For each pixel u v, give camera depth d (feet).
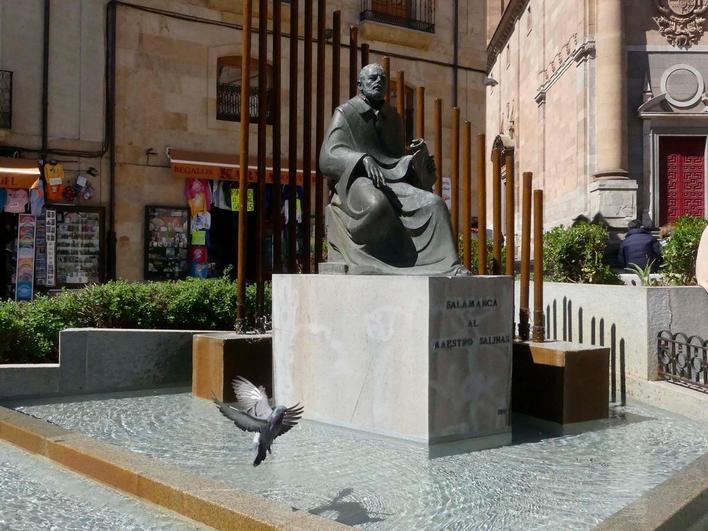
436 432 18.19
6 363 24.63
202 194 55.57
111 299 27.61
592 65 80.84
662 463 16.97
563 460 17.15
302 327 20.97
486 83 66.85
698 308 24.50
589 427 20.74
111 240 52.75
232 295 29.40
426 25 63.62
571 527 12.69
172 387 25.66
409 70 63.52
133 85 53.47
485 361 19.24
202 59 55.67
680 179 79.10
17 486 15.05
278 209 26.48
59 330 25.77
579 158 82.12
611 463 16.92
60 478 15.55
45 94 50.75
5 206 49.62
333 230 22.02
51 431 17.56
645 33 79.15
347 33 60.90
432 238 20.45
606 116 77.92
